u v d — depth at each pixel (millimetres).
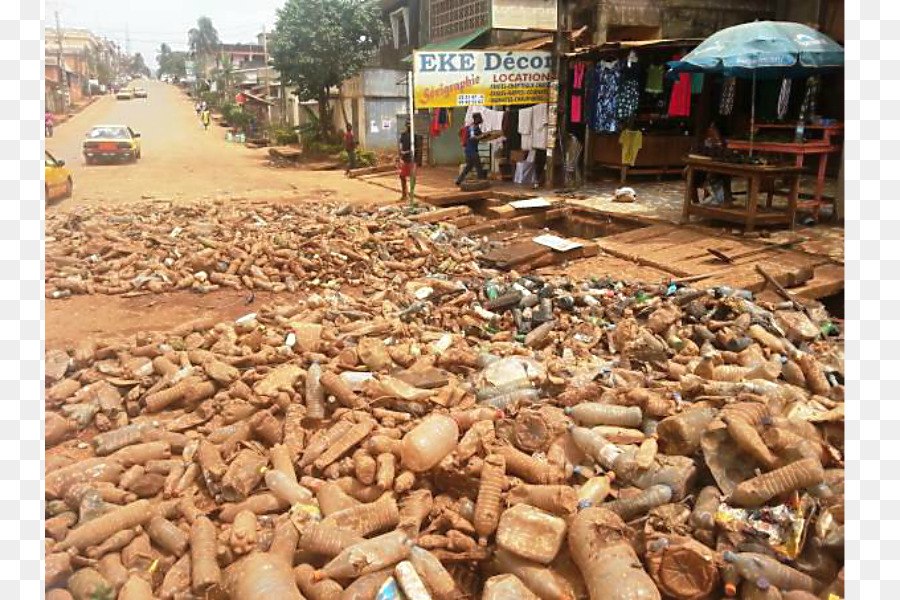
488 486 4203
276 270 10562
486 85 16266
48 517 4469
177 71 113562
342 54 28188
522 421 4836
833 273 9383
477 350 7047
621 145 16797
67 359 6926
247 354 6750
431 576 3740
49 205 16250
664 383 5895
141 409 6117
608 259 11016
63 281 9812
